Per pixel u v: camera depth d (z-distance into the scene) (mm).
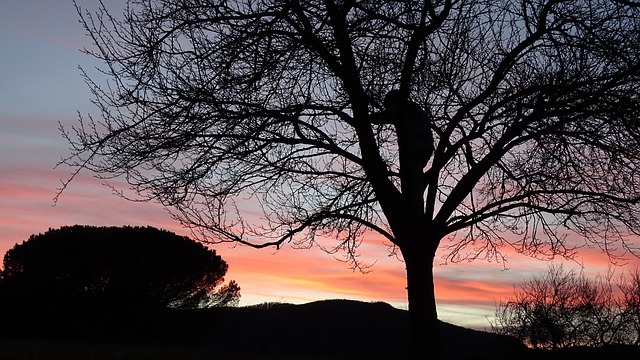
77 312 29516
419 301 7977
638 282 15922
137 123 8117
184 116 7969
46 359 9250
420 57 8164
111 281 29922
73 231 31172
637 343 15695
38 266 29516
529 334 16609
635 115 7680
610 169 8734
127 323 29906
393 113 7816
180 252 31344
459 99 8406
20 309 28984
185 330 31719
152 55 8008
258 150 8383
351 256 9844
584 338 16000
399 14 7586
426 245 8125
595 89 7914
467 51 8078
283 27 8375
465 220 8258
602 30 7824
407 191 8125
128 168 8172
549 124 8266
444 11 7492
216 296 33688
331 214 8570
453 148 8203
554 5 7984
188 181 8359
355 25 7711
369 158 8086
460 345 20797
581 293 16188
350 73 7906
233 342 31250
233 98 8219
